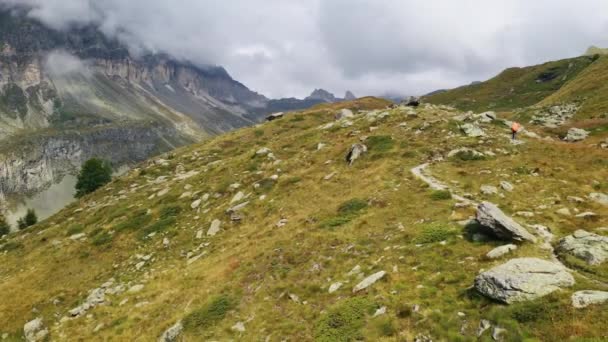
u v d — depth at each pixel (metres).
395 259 22.23
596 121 54.91
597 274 16.88
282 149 57.81
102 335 26.73
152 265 35.81
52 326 30.52
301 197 38.66
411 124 51.34
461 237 22.58
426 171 35.47
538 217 24.06
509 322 14.70
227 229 38.00
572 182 29.44
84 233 48.62
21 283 39.03
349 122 61.62
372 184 35.50
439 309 17.03
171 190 53.16
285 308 21.77
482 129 45.91
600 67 104.88
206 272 29.95
